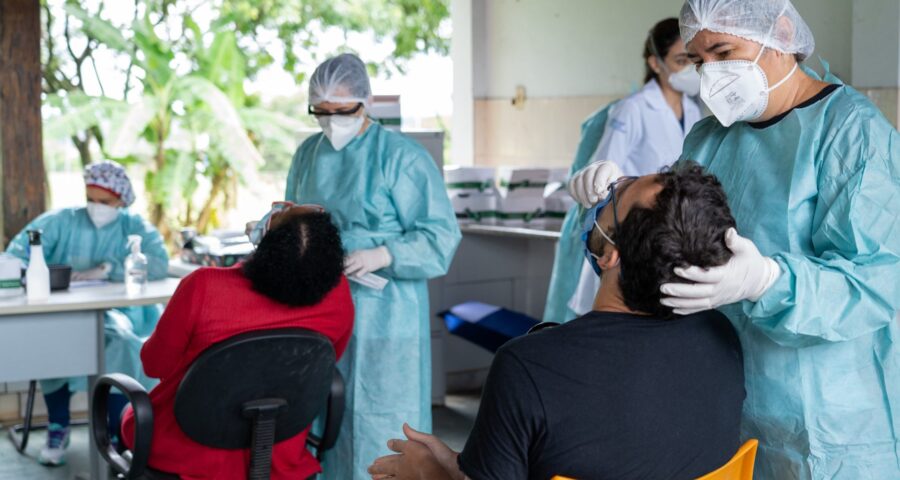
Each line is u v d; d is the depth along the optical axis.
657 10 4.60
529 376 1.33
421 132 4.55
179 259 4.69
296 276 2.42
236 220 7.97
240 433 2.43
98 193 3.93
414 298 3.08
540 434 1.33
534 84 5.52
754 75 1.69
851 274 1.57
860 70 3.52
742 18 1.67
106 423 2.66
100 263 4.00
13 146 4.51
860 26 3.50
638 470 1.35
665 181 1.40
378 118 4.07
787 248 1.69
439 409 4.81
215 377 2.34
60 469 3.98
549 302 3.74
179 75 7.93
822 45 3.69
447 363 5.00
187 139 7.59
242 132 7.54
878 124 1.63
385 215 3.05
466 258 4.89
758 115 1.74
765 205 1.71
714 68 1.72
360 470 3.04
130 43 7.38
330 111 3.00
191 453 2.48
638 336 1.38
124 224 4.05
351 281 3.02
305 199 3.13
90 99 7.38
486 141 5.96
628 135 3.54
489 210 4.93
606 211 1.45
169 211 7.48
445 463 1.58
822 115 1.66
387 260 2.97
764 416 1.72
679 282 1.37
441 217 3.06
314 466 2.69
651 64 3.61
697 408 1.39
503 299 5.03
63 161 7.68
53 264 3.96
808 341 1.62
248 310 2.42
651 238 1.35
